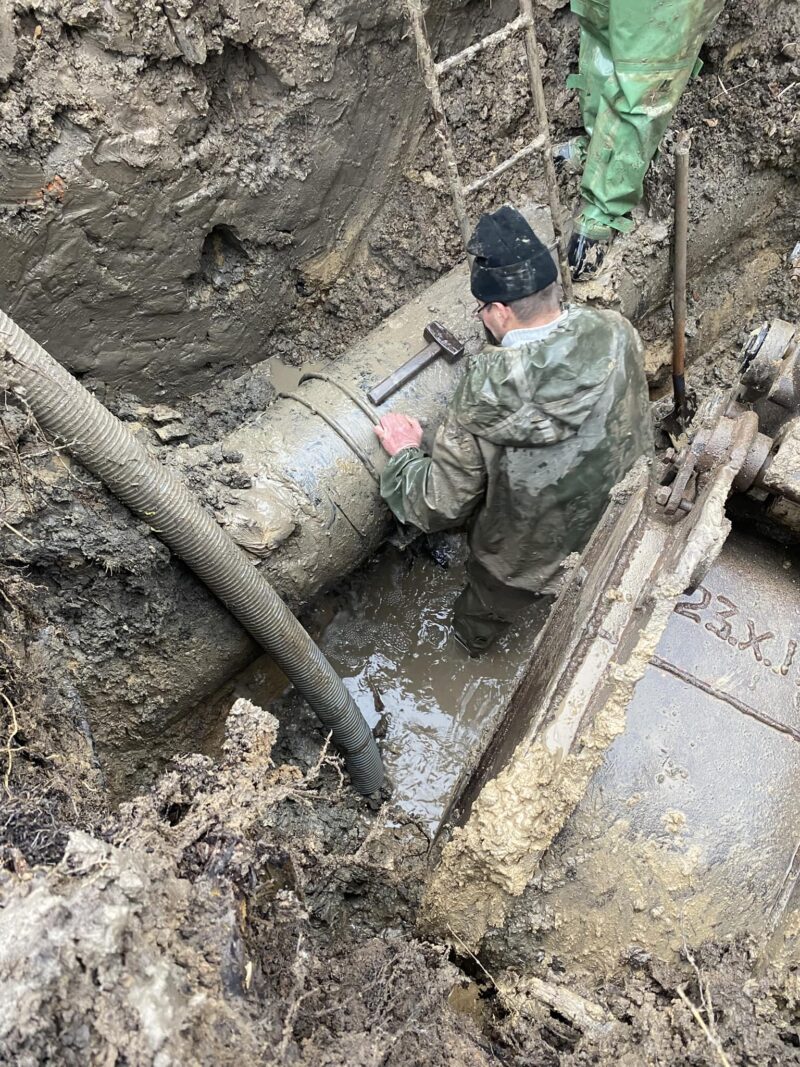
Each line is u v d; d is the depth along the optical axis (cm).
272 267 316
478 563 302
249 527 264
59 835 151
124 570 243
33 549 228
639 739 179
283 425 286
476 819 172
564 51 340
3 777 181
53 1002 121
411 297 340
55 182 242
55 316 268
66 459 229
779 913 173
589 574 209
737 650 189
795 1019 165
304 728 319
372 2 283
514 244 242
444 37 320
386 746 333
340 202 324
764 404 223
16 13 222
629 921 174
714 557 172
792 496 191
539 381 246
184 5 239
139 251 271
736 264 391
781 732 182
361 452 284
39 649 227
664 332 371
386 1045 157
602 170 288
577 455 256
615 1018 167
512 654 346
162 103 252
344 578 344
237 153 279
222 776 172
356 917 257
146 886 138
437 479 270
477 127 341
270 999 149
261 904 163
